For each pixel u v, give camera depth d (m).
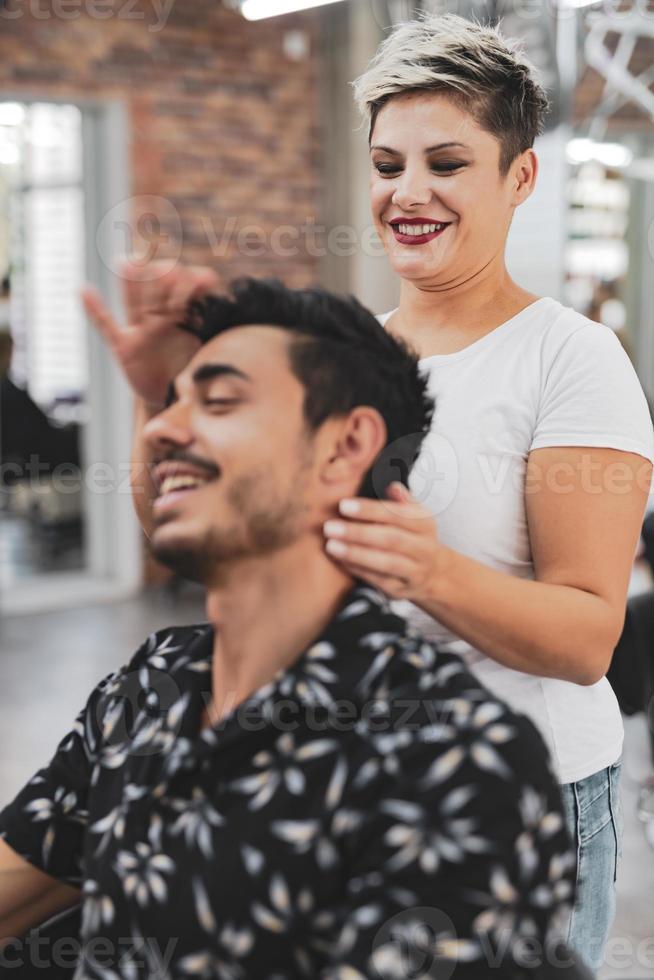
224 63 4.97
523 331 1.14
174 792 0.72
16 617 4.82
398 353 0.75
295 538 0.71
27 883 0.90
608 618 1.06
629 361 1.14
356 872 0.67
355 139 5.02
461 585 0.94
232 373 0.70
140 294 0.75
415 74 1.06
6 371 4.79
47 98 4.70
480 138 1.09
